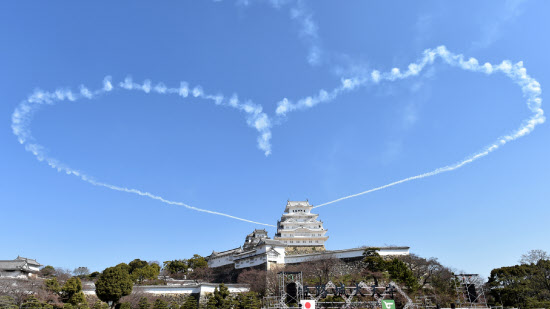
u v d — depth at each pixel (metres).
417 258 96.25
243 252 111.06
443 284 84.44
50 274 99.25
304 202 144.25
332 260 98.12
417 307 68.25
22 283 70.25
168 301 82.31
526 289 77.50
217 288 85.81
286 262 105.06
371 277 86.31
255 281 92.62
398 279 78.81
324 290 67.12
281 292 72.81
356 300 73.12
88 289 79.00
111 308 69.69
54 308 65.88
